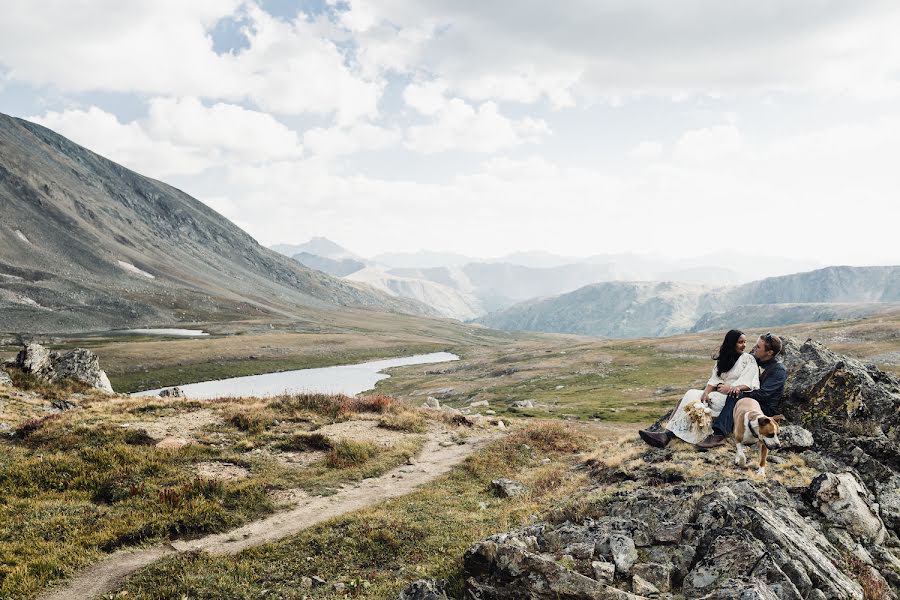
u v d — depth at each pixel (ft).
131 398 96.12
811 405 50.55
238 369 524.11
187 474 53.57
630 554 29.78
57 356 114.11
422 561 36.78
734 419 39.68
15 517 41.55
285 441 70.03
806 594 24.30
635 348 463.42
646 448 53.21
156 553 38.34
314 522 45.50
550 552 31.81
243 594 32.37
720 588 24.03
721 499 32.14
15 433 63.87
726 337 41.63
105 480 50.31
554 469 64.90
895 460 42.19
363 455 68.08
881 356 274.36
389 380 476.54
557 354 496.64
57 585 32.91
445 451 80.18
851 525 31.96
